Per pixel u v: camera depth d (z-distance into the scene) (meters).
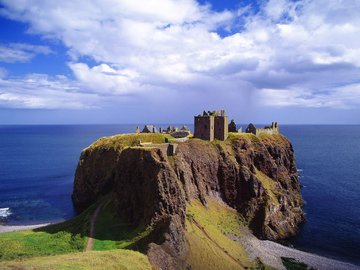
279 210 118.44
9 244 76.31
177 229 77.19
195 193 109.50
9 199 147.25
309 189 172.75
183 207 88.81
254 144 137.62
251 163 129.12
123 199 95.06
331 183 187.75
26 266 45.44
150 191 87.44
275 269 82.94
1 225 112.50
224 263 79.44
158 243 71.19
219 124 131.88
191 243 81.38
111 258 54.16
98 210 97.31
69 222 95.38
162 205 84.75
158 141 125.00
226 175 121.25
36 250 72.88
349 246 102.00
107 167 122.38
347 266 87.06
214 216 107.62
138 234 79.62
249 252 91.94
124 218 90.81
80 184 133.25
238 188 121.00
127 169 97.56
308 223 122.75
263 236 106.88
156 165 90.62
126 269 51.12
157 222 81.44
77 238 80.00
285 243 104.38
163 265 60.81
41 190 164.25
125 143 125.12
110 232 83.19
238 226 108.25
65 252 70.94
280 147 151.38
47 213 126.50
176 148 110.94
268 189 124.44
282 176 142.50
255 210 115.12
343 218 127.75
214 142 128.38
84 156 137.38
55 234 85.06
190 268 68.31
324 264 87.75
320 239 107.69
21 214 125.38
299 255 93.50
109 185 116.44
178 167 103.44
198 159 116.38
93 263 50.19
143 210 87.75
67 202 141.12
